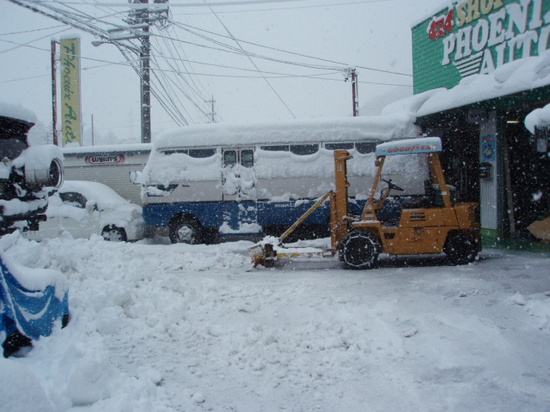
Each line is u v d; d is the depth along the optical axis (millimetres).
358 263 7699
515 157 10961
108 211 11344
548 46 8805
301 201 10375
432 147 7516
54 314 4035
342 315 4914
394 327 4547
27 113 6723
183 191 10781
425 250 7578
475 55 10844
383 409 3068
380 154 7762
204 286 6168
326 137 10406
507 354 3877
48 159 6668
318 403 3164
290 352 4004
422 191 9930
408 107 10719
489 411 3002
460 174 11586
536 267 7285
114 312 4590
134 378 3342
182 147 10836
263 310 5219
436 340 4207
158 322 4703
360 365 3744
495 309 5047
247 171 10578
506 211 10008
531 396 3189
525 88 7641
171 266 8148
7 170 6410
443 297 5562
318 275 7285
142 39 16719
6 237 4824
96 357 3189
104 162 13812
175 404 3123
